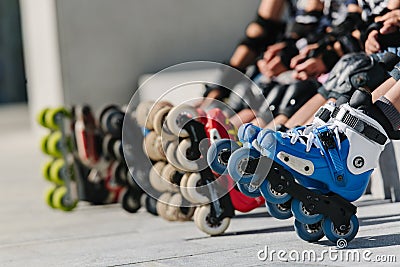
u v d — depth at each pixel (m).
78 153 17.75
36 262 12.37
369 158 11.39
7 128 39.88
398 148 14.01
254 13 20.86
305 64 14.13
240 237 12.69
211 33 20.48
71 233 14.70
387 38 13.15
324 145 11.32
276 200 11.25
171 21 20.03
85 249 13.05
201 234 13.30
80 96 19.12
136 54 19.64
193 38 20.28
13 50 58.12
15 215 17.33
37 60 21.47
